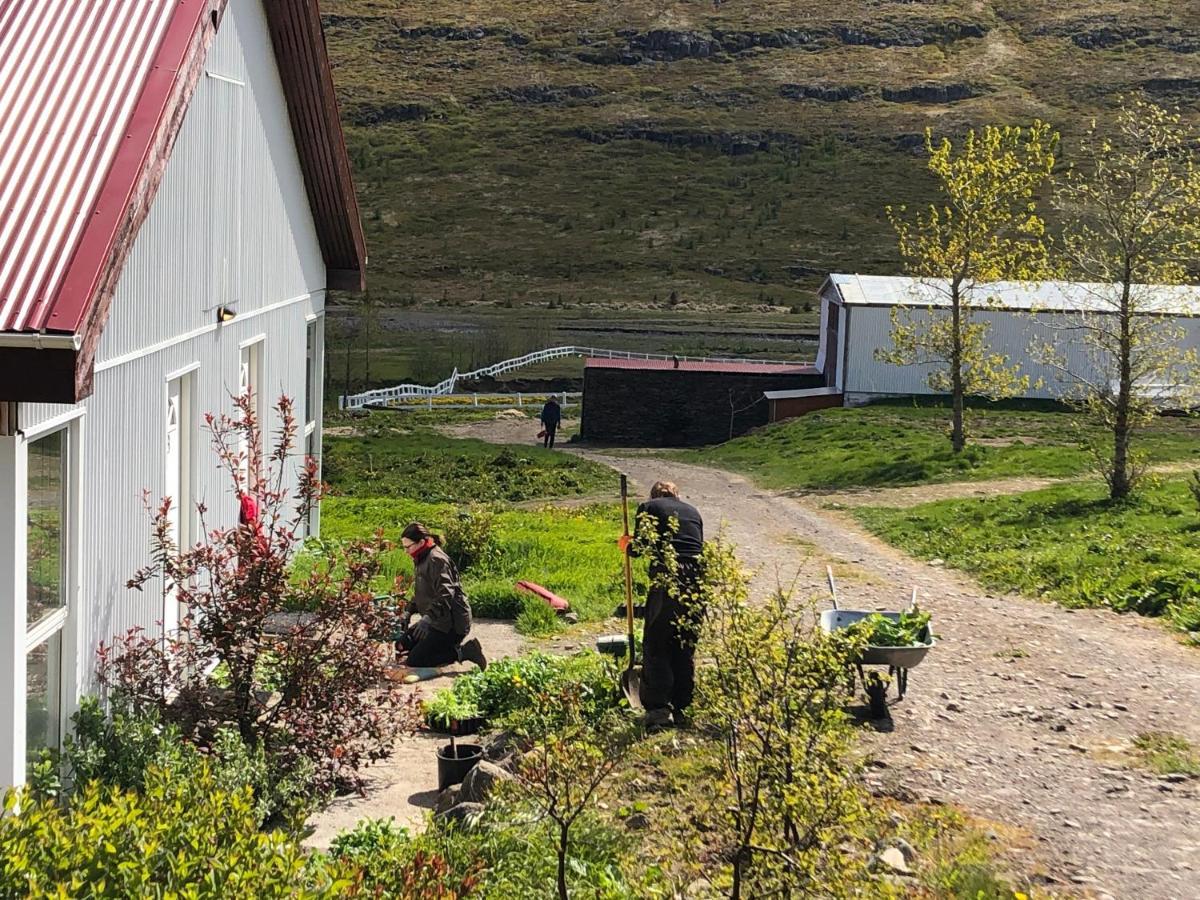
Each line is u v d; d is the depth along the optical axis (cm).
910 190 15812
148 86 867
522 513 2633
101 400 880
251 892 514
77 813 565
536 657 1176
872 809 880
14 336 699
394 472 3803
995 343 4984
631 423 5788
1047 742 1100
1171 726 1159
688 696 1058
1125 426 2655
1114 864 842
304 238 1752
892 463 3675
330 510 2588
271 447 1551
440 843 759
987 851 848
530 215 15575
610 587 1616
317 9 1476
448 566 1269
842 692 923
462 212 15738
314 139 1648
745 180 16575
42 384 707
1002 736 1111
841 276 5447
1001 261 3919
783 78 19975
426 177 17050
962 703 1207
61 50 899
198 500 1158
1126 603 1681
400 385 7662
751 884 676
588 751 728
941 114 18238
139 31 916
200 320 1163
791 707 705
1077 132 17062
